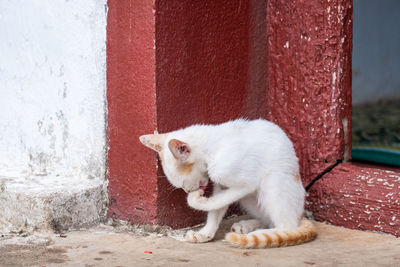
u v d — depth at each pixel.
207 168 2.01
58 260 1.92
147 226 2.09
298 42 2.19
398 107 4.00
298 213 2.04
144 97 2.06
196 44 2.11
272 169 2.02
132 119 2.09
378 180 2.10
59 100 2.25
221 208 2.05
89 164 2.20
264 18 2.23
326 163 2.17
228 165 1.98
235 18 2.17
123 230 2.10
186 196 2.12
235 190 2.01
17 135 2.37
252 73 2.22
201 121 2.13
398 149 2.72
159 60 2.05
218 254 1.94
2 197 2.13
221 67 2.16
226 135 2.02
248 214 2.20
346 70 2.16
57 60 2.24
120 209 2.14
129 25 2.07
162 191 2.08
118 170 2.14
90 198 2.13
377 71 4.14
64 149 2.25
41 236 2.06
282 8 2.21
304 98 2.19
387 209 2.06
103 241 2.03
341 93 2.16
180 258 1.92
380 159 2.57
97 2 2.14
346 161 2.19
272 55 2.24
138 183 2.10
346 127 2.18
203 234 2.02
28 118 2.33
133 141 2.10
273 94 2.24
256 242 1.96
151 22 2.04
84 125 2.20
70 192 2.10
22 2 2.31
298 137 2.21
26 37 2.31
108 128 2.15
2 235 2.07
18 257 1.93
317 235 2.07
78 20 2.18
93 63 2.16
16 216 2.12
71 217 2.11
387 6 4.11
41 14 2.27
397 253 1.95
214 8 2.13
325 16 2.15
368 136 3.06
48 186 2.15
